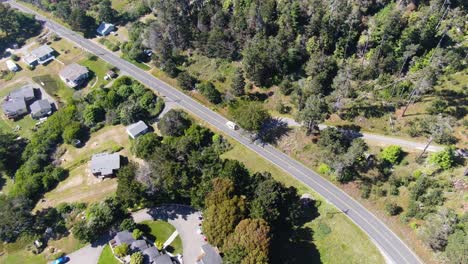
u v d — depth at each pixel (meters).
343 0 141.25
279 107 136.88
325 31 139.12
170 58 163.62
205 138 133.88
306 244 104.38
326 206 110.50
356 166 115.19
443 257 93.44
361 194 111.12
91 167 126.38
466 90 120.25
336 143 115.31
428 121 117.06
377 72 133.75
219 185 104.19
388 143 118.25
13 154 142.62
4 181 138.88
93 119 144.75
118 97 151.62
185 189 111.38
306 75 143.75
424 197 102.50
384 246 100.12
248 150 128.88
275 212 101.56
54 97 168.00
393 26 129.75
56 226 114.44
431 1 133.25
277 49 141.50
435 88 124.06
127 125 142.75
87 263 106.06
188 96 152.62
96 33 196.12
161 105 149.12
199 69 160.38
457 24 132.12
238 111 131.88
